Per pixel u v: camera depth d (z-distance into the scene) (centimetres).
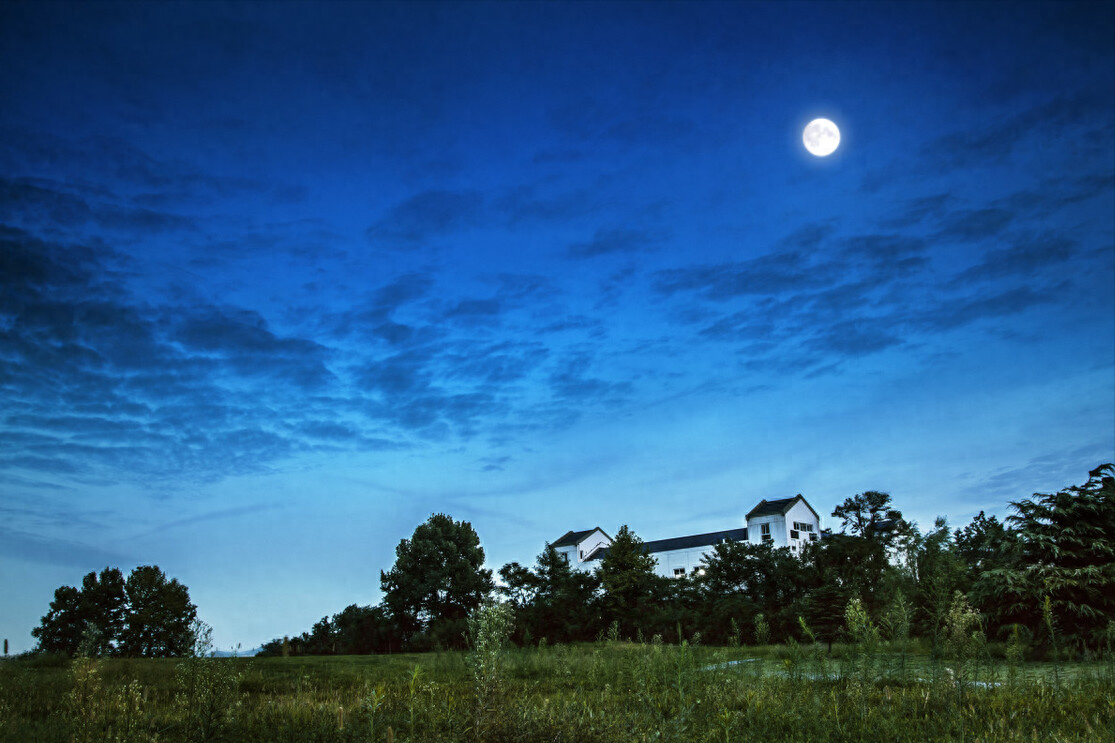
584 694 1218
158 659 2311
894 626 1142
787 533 6881
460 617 5759
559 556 5100
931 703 934
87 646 1273
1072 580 1764
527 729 762
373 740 797
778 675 1289
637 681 1302
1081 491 1948
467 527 6456
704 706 973
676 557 7388
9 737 869
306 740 822
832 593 2920
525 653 2122
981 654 1150
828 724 827
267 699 1209
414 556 6094
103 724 954
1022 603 1828
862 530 3878
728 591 4494
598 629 4594
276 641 2688
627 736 784
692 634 4128
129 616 4919
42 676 1678
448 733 821
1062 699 964
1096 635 1647
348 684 1583
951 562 2597
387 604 5909
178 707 1073
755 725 853
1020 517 1997
